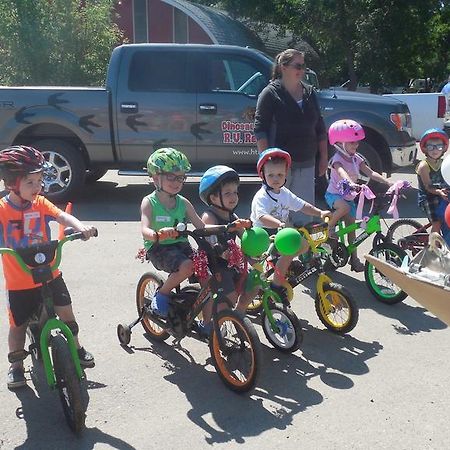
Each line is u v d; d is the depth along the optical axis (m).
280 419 3.44
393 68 23.23
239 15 24.94
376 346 4.36
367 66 22.62
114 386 3.82
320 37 22.94
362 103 8.52
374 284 5.21
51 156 8.60
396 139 8.52
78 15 16.97
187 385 3.84
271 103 5.30
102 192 9.84
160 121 8.48
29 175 3.42
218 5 27.56
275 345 4.28
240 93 8.45
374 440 3.23
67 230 3.51
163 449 3.18
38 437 3.31
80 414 3.21
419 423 3.39
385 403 3.59
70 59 17.00
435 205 5.49
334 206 5.31
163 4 22.94
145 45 8.51
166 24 23.14
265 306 4.11
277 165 4.54
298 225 4.52
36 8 16.81
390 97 9.22
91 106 8.48
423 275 2.41
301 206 4.65
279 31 25.09
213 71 8.49
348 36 22.56
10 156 3.39
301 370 4.02
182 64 8.48
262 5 23.84
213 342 3.78
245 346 3.67
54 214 3.67
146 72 8.50
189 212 4.21
